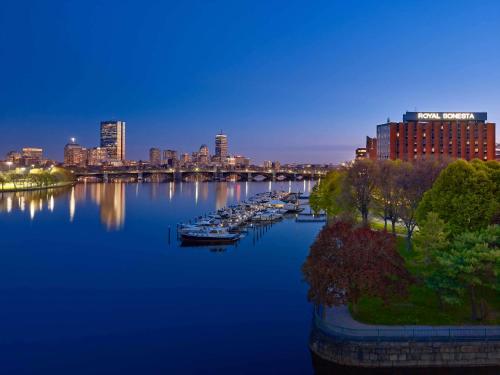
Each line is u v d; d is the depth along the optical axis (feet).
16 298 263.29
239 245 426.51
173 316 230.27
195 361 181.57
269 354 186.50
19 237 479.00
